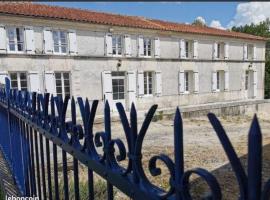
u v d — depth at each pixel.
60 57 15.91
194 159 8.66
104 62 17.58
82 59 16.73
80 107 1.54
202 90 23.36
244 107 23.58
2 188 3.81
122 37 18.55
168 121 17.86
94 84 17.27
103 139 1.34
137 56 19.12
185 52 22.08
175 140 0.97
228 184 6.20
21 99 2.86
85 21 16.30
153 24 20.62
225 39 24.33
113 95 18.42
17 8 15.10
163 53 20.62
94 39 17.14
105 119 1.33
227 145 0.75
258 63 27.56
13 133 3.69
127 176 1.19
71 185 4.23
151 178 6.16
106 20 17.75
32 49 14.97
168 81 21.12
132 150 1.15
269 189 0.68
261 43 27.50
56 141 1.91
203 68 23.27
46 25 15.37
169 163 0.99
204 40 23.03
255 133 0.70
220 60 24.28
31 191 2.82
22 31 14.81
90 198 1.54
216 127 0.77
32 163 2.72
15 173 3.79
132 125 1.15
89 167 1.48
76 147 1.62
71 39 16.22
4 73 14.16
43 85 15.47
